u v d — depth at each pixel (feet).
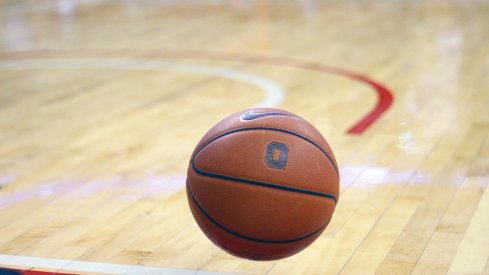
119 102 16.94
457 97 16.11
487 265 8.43
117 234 9.71
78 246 9.36
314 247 9.12
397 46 22.33
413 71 18.86
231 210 7.44
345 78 18.48
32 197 11.17
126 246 9.33
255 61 21.03
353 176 11.60
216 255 9.00
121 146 13.61
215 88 17.95
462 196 10.59
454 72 18.48
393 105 15.74
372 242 9.21
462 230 9.43
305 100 16.44
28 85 19.01
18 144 13.98
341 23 27.25
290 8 31.91
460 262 8.54
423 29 25.02
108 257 9.01
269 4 33.37
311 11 30.78
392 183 11.23
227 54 22.20
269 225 7.41
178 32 26.55
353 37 24.26
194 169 7.81
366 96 16.61
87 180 11.85
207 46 23.66
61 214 10.48
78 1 36.86
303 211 7.48
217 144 7.66
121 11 32.91
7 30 28.60
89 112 16.16
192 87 18.13
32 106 16.87
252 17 29.63
